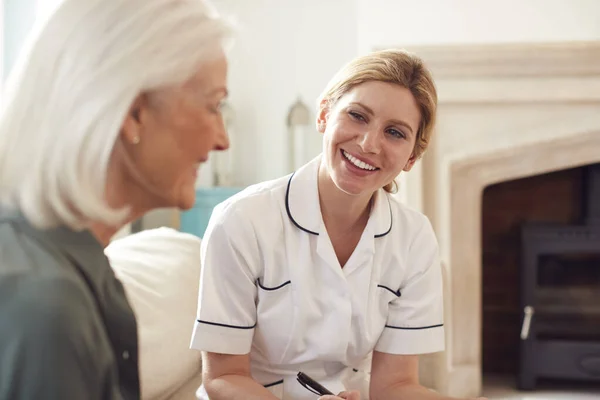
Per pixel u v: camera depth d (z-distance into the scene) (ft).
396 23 9.83
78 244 2.43
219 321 4.27
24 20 8.79
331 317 4.44
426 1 9.77
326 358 4.53
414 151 4.43
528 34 9.66
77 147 2.34
